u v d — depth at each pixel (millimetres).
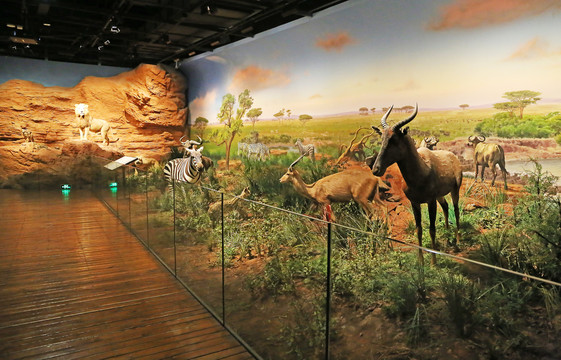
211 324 4754
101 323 4785
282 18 11367
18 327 4676
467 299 2137
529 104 5914
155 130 16781
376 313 2604
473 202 6609
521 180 6016
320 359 3059
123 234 8875
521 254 4320
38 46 15320
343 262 2824
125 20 12531
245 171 12430
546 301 1841
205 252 5098
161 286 5965
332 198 7289
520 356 1921
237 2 9523
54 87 16172
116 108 16609
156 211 7133
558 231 4539
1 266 6816
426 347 2316
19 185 14531
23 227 9422
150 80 16016
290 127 11102
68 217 10469
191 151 10945
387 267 2561
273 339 3660
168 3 9789
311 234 3133
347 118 9234
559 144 5562
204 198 5062
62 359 4004
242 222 4160
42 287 5906
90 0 11367
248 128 12945
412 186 5230
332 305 2916
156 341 4352
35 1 9547
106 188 11859
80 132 15328
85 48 14781
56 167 14789
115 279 6242
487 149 6461
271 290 3672
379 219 6559
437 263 2297
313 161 10148
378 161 4996
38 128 15422
